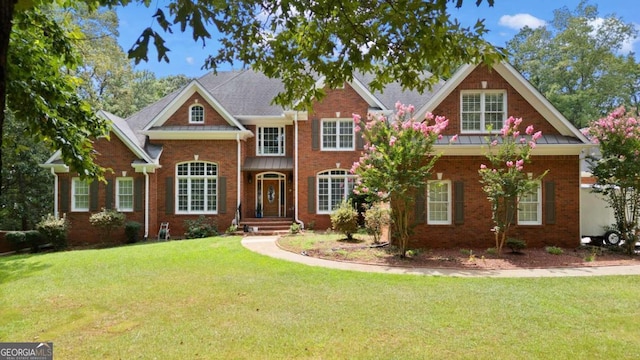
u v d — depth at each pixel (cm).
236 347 560
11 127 2002
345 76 475
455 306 740
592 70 4006
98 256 1330
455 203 1470
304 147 2098
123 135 1959
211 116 2120
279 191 2281
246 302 776
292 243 1518
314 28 455
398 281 952
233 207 2086
